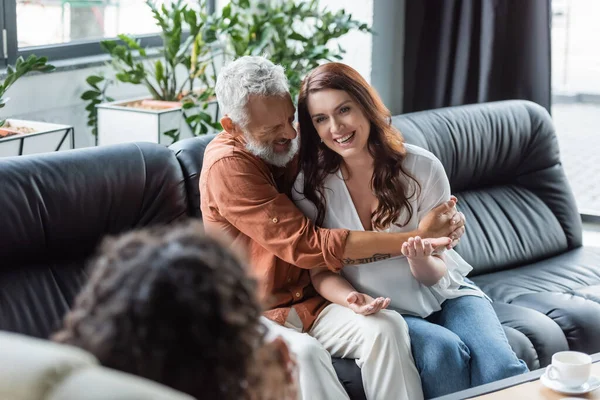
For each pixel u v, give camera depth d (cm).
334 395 225
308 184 246
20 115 333
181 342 75
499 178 346
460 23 396
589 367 194
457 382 230
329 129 236
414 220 247
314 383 221
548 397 193
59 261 245
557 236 339
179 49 368
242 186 234
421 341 233
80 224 243
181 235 81
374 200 246
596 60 431
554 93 443
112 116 336
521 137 346
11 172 236
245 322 78
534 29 383
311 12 382
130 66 351
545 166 348
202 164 265
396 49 420
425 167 246
